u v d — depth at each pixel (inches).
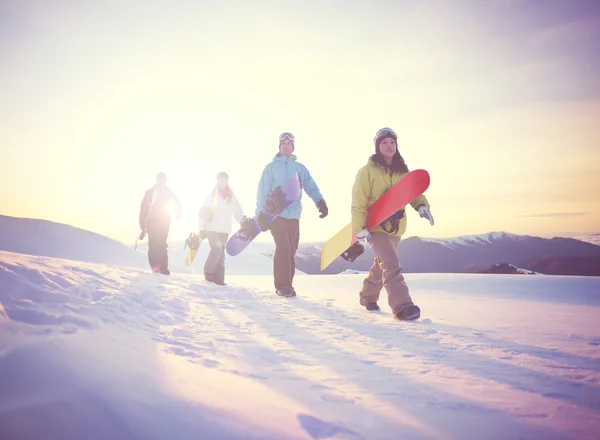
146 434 37.5
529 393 62.6
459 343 98.0
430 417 52.6
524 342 99.8
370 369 75.0
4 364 41.6
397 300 138.4
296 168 213.6
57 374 42.6
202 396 48.9
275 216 204.1
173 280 201.9
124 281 143.8
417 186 140.6
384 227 149.6
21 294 80.6
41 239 741.3
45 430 34.0
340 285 332.8
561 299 204.2
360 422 49.9
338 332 111.4
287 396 57.4
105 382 44.0
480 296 225.9
